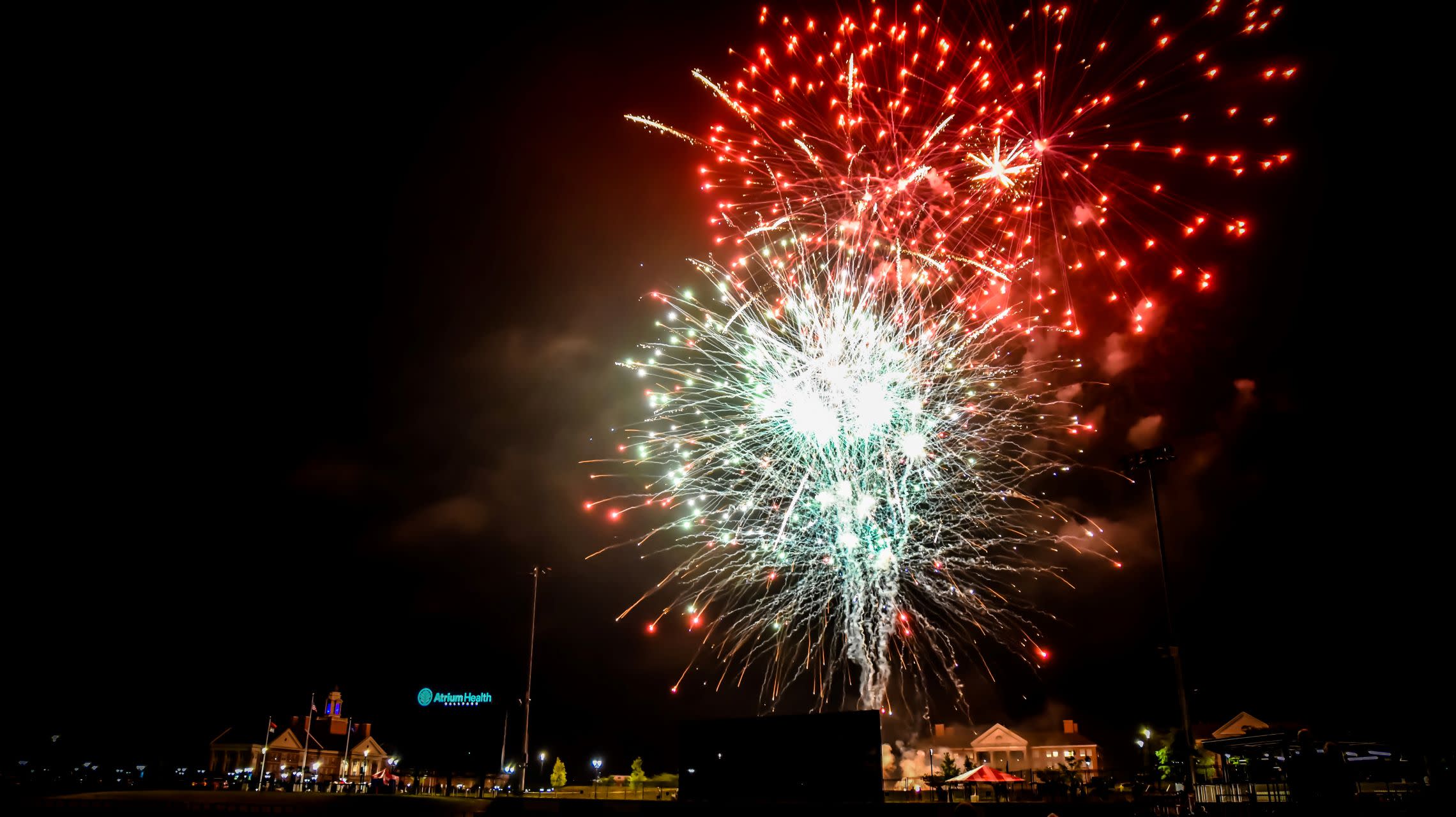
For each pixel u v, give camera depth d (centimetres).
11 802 3238
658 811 2094
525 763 4188
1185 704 2195
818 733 1947
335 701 8500
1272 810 1834
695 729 2102
